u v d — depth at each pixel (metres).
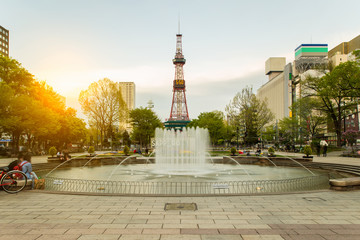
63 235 6.05
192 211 8.16
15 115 32.59
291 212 8.09
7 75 38.88
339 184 11.44
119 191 14.07
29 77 41.25
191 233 6.19
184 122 127.25
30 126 34.00
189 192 13.52
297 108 58.69
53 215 7.74
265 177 19.41
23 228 6.56
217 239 5.81
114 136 63.25
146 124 65.31
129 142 92.81
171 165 30.22
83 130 69.44
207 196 10.38
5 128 32.94
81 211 8.17
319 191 11.34
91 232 6.25
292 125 64.12
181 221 7.14
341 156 38.81
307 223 7.00
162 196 10.38
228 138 70.56
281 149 61.06
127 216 7.62
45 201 9.55
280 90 159.75
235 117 57.44
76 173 22.69
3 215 7.75
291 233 6.21
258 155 37.19
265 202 9.38
